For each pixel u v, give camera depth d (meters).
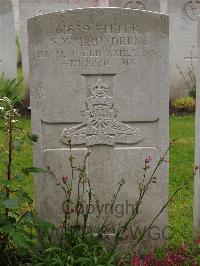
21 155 3.03
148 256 1.94
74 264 1.93
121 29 2.00
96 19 1.99
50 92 2.03
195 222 2.15
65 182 1.99
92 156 2.08
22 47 4.14
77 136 2.06
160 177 2.09
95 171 2.09
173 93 4.27
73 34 2.00
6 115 1.89
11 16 3.98
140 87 2.03
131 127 2.06
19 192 1.85
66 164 2.07
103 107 2.05
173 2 4.11
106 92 2.04
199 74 2.04
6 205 1.76
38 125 2.04
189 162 2.95
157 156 2.08
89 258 1.94
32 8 4.11
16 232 1.78
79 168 2.02
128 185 2.10
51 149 2.06
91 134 2.06
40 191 2.08
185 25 4.16
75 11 1.98
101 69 2.02
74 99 2.04
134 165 2.09
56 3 4.13
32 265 1.91
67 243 2.00
